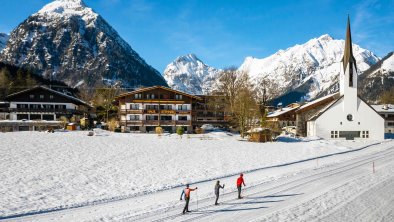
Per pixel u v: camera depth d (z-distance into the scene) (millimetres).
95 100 120812
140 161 44156
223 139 76750
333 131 86625
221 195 29859
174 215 23984
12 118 92750
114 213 23875
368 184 36719
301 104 114562
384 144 77500
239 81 100812
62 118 87938
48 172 35438
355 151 65562
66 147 52125
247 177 37688
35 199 26328
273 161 49250
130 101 92688
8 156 42375
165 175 36719
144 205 26000
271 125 86250
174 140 69062
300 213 25766
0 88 127375
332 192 32500
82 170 37188
